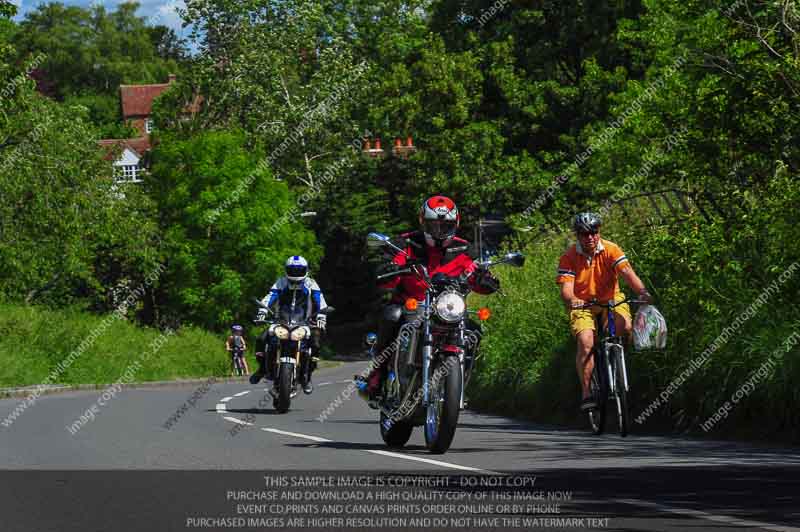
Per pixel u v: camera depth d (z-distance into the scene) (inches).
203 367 2556.6
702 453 566.3
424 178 3166.8
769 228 781.3
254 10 3772.1
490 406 1133.7
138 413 1011.3
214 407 1166.3
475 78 3125.0
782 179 804.0
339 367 3373.5
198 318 3380.9
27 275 2571.4
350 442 650.8
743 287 776.3
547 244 1273.4
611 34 2859.3
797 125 839.7
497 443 648.4
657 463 510.3
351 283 4050.2
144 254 3024.1
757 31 833.5
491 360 1153.4
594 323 689.0
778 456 546.6
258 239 3353.8
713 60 875.4
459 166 3100.4
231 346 2667.3
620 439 679.7
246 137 3503.9
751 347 689.0
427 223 585.6
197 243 3348.9
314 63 3836.1
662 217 1027.9
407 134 3245.6
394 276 583.8
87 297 3095.5
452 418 555.5
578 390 926.4
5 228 2532.0
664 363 792.3
